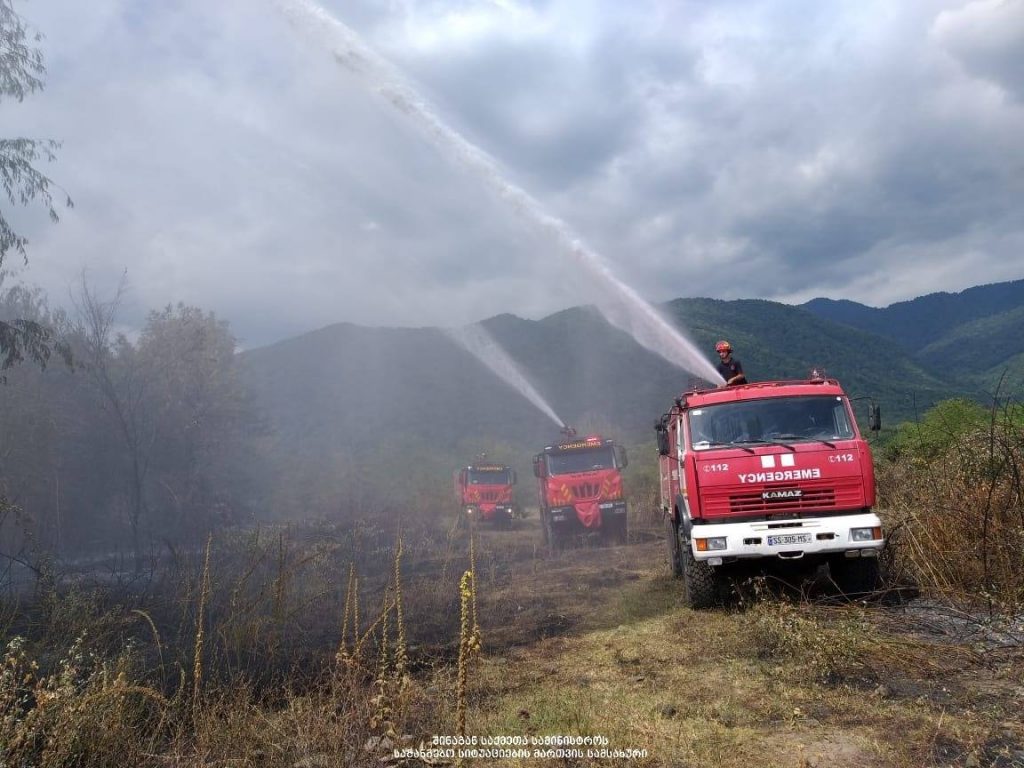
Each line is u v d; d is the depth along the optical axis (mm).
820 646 6395
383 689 5223
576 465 19438
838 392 9383
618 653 7363
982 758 4371
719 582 9117
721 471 8836
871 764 4445
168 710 5695
